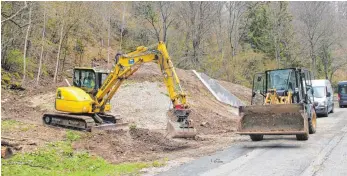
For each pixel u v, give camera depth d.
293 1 55.47
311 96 16.91
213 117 22.53
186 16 45.47
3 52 30.95
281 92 15.98
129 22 49.59
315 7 52.50
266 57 47.84
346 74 62.78
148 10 44.38
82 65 39.72
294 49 50.94
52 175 9.30
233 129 19.36
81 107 15.84
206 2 45.78
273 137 15.56
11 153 10.49
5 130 14.02
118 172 9.78
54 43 37.91
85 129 15.42
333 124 20.19
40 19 34.47
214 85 31.52
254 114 13.62
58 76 35.75
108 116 16.92
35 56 36.31
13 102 23.56
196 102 25.31
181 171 9.66
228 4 48.62
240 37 50.16
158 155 12.54
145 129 16.50
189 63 43.56
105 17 47.62
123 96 23.56
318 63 55.56
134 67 15.52
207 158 11.42
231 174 9.15
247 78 43.47
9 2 28.48
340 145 12.84
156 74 29.02
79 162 10.93
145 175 9.33
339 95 35.62
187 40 45.28
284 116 13.38
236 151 12.53
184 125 13.81
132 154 12.80
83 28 42.00
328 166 9.69
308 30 51.88
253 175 8.98
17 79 31.16
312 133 16.16
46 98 24.84
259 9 50.72
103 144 13.45
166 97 23.86
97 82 16.69
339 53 57.59
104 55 44.00
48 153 11.16
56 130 14.97
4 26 29.73
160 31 45.47
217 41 46.75
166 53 13.80
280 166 9.87
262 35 50.16
